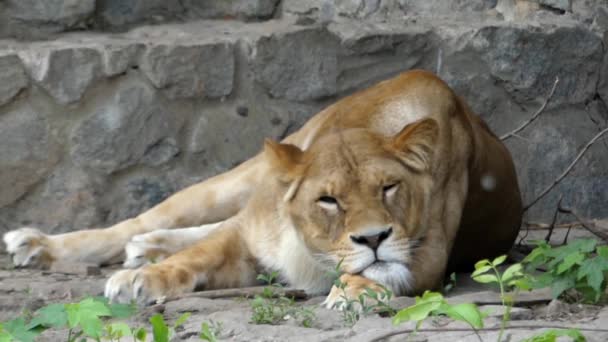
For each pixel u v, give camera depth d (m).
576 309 7.79
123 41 12.09
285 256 9.05
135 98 11.91
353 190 8.16
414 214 8.36
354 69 12.62
